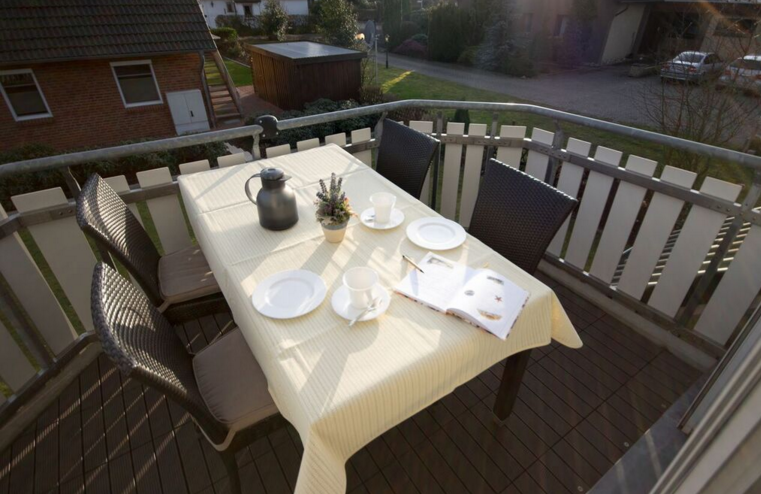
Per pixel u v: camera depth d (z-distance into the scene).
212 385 1.31
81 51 7.05
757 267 1.68
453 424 1.67
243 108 10.52
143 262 1.70
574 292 2.43
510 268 1.34
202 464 1.54
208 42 7.94
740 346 1.29
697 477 0.74
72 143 7.75
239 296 1.24
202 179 1.98
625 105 10.63
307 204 1.75
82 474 1.52
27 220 1.69
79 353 1.98
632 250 2.14
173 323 1.75
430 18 17.28
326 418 0.88
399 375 0.97
